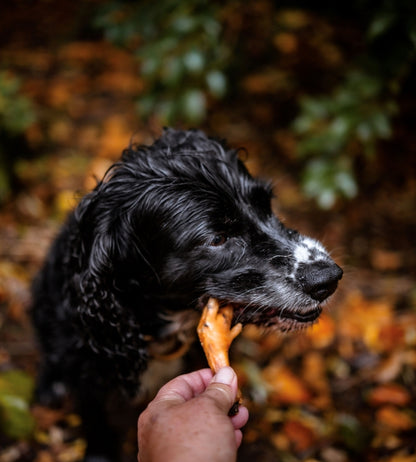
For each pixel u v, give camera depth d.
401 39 0.79
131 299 0.56
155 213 0.53
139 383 0.61
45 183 0.98
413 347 0.75
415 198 0.95
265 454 0.65
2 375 0.70
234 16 1.13
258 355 0.75
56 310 0.62
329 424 0.67
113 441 0.66
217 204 0.53
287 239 0.55
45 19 1.45
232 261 0.54
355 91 0.81
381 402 0.69
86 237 0.55
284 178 1.00
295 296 0.53
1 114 0.94
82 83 1.22
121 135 1.07
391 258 0.87
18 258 0.87
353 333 0.77
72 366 0.62
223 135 1.08
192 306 0.56
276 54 1.22
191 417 0.37
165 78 0.86
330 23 1.26
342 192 0.88
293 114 1.12
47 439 0.67
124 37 0.90
